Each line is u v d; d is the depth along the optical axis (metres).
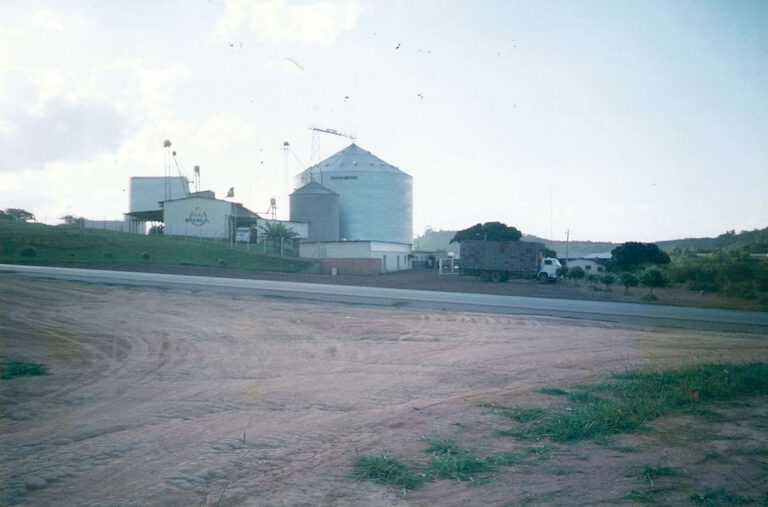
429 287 48.50
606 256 87.25
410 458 8.27
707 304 39.03
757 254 63.62
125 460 8.24
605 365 16.38
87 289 34.16
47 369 15.20
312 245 72.56
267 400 12.18
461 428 9.84
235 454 8.52
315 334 22.33
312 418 10.70
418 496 6.89
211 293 35.00
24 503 6.71
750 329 26.77
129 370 15.36
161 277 44.12
